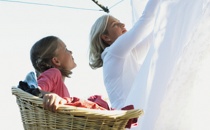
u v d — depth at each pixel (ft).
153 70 5.29
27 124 4.28
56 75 6.11
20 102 4.36
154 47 5.37
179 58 4.82
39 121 4.15
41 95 4.41
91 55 7.88
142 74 5.62
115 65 6.64
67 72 7.14
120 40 6.52
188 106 4.60
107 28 7.59
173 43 5.16
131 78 6.64
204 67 4.58
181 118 4.62
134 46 6.50
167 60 5.14
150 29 6.33
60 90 6.07
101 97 5.20
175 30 5.17
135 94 5.60
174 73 4.74
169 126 4.67
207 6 4.66
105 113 3.95
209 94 4.54
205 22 4.62
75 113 3.93
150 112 5.02
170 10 5.28
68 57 7.19
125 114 4.05
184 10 5.11
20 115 4.43
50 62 7.00
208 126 4.50
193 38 4.68
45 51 7.01
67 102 4.38
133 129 5.26
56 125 4.05
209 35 4.57
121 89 6.57
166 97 4.76
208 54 4.56
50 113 4.06
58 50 7.08
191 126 4.57
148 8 6.20
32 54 7.16
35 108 4.18
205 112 4.53
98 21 7.75
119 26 7.64
